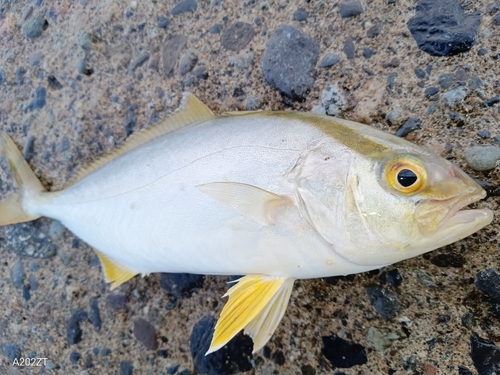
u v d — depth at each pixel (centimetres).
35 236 33
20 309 33
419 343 24
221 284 28
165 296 30
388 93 24
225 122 23
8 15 35
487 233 22
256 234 21
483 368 22
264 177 21
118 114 31
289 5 27
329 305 26
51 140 33
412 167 18
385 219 19
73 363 31
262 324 22
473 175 22
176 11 30
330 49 26
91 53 32
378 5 25
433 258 23
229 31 29
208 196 22
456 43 23
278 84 27
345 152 19
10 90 35
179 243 23
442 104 23
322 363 25
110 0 32
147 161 24
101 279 31
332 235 19
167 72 30
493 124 22
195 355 29
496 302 22
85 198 27
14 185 34
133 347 30
